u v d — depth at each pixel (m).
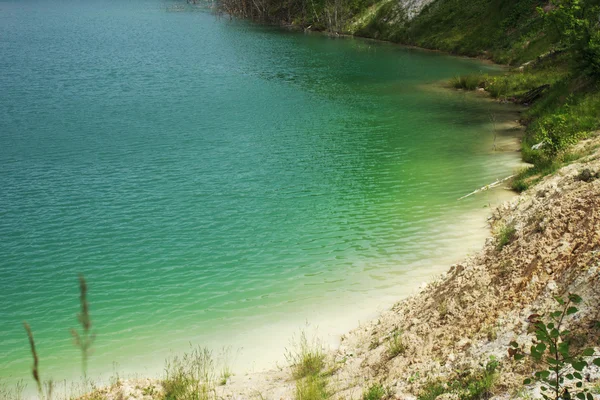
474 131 36.12
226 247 21.27
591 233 11.80
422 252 19.38
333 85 54.12
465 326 11.84
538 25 60.22
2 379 14.18
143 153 34.75
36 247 22.22
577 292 10.22
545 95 39.41
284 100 48.50
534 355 6.99
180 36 96.25
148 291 18.33
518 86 46.06
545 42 56.66
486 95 47.22
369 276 18.06
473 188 25.08
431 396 9.59
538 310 10.55
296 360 13.77
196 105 47.75
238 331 15.62
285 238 21.69
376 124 39.41
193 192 27.66
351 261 19.27
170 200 26.72
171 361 14.37
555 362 6.81
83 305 3.15
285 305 16.78
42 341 15.93
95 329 16.25
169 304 17.42
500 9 67.56
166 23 120.00
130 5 177.38
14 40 97.88
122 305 17.55
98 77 62.41
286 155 33.12
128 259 20.73
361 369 12.28
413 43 76.06
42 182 30.02
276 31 97.88
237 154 33.81
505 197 22.97
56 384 13.79
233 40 89.00
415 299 15.12
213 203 26.06
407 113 42.25
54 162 33.50
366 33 85.19
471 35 68.88
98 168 32.16
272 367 13.74
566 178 18.80
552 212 13.73
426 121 39.50
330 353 13.90
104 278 19.39
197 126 40.94
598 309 9.40
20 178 30.69
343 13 92.00
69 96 52.81
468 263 14.84
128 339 15.59
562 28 37.38
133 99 50.88
